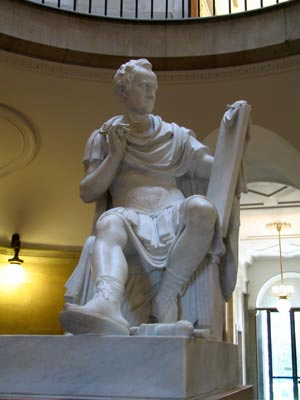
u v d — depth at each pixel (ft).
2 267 21.42
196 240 8.09
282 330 51.24
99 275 7.57
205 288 8.44
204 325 8.34
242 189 9.68
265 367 50.75
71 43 18.13
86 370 6.61
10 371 6.82
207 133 19.61
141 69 9.42
